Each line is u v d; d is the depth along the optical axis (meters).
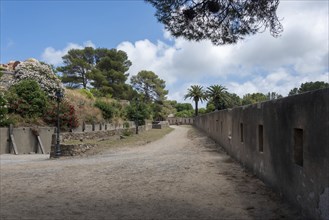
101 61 79.31
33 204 8.22
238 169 12.34
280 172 7.77
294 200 6.74
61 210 7.59
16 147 29.16
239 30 8.73
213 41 9.10
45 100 34.38
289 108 7.01
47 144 32.41
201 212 7.07
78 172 13.41
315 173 5.63
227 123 18.22
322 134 5.34
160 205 7.77
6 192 9.79
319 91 5.44
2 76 37.69
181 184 10.09
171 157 17.50
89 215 7.13
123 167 14.31
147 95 94.31
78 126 35.69
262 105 9.55
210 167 13.16
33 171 14.31
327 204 5.19
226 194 8.52
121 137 35.56
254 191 8.62
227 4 8.38
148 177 11.56
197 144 25.91
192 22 8.73
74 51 83.88
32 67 39.53
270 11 8.19
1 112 29.84
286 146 7.27
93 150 23.62
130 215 7.05
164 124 72.19
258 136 10.18
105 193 9.30
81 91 47.22
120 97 77.88
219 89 90.75
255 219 6.41
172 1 8.38
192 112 115.50
